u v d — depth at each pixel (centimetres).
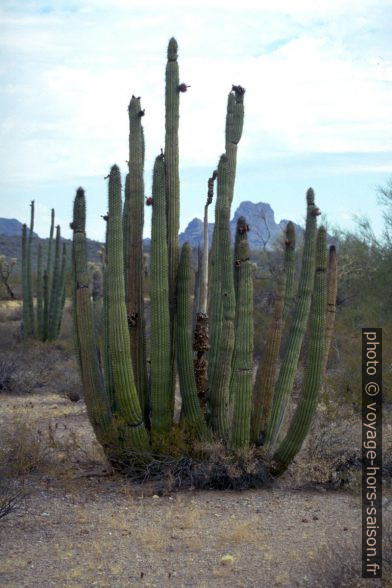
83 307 983
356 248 2778
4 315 4034
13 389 1877
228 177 1020
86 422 1423
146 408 1010
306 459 984
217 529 775
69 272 3662
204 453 968
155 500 885
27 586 618
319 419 1119
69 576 639
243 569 656
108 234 951
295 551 701
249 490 936
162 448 969
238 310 960
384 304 2512
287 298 1013
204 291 1018
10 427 1285
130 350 986
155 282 970
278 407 977
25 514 814
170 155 1003
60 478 948
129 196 1034
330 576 612
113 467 985
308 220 959
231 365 1029
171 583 627
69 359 2397
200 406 1005
